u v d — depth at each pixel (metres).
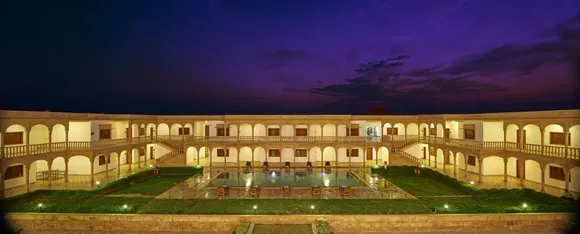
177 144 46.75
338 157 48.88
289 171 42.53
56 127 35.06
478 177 35.66
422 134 49.62
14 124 28.81
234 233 22.72
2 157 27.41
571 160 26.78
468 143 37.16
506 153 33.47
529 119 31.42
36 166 33.34
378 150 50.09
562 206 24.39
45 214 23.86
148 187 33.34
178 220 23.92
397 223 23.86
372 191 31.59
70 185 31.88
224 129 48.09
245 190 31.94
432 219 23.78
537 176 32.62
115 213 24.19
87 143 34.59
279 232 22.25
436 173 36.66
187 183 35.25
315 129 49.25
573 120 27.41
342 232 23.86
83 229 23.86
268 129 49.19
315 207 25.95
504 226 23.67
